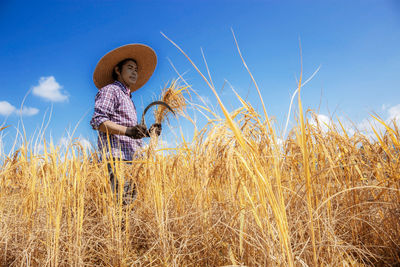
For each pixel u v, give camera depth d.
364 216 1.87
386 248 1.75
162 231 1.84
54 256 1.68
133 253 2.03
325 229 1.48
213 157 1.77
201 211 1.88
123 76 3.51
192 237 1.93
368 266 1.66
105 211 2.05
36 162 2.01
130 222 2.29
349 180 1.90
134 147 2.84
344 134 2.16
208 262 1.76
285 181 1.77
